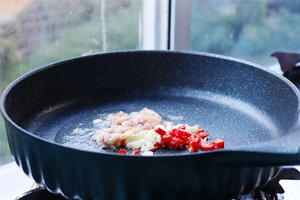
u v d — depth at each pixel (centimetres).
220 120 61
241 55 90
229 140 57
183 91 67
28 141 45
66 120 60
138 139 54
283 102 58
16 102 57
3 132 67
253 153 42
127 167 42
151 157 42
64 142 56
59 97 63
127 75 66
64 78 63
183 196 44
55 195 54
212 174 44
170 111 63
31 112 60
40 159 45
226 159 43
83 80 65
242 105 64
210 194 45
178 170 42
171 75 67
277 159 42
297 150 41
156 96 66
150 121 59
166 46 80
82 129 59
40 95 61
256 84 62
